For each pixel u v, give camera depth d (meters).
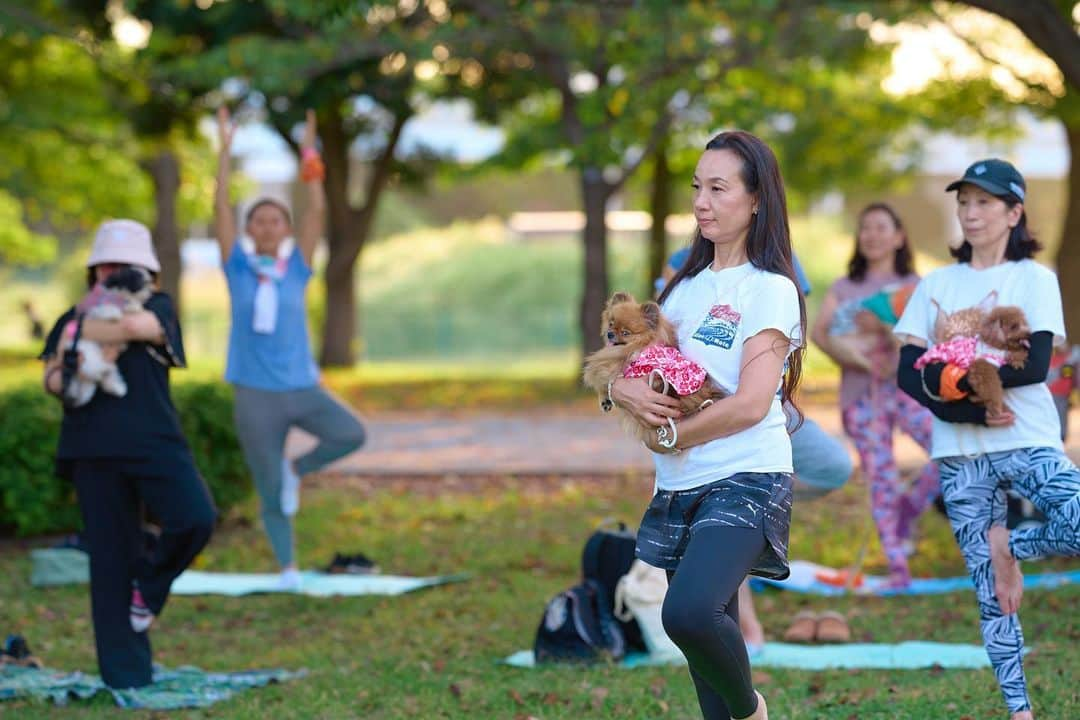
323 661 9.92
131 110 31.72
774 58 24.78
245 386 12.17
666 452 6.07
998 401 7.10
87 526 8.91
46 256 52.59
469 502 17.23
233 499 15.58
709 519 5.89
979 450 7.36
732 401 5.90
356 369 38.97
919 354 7.59
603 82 26.94
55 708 8.66
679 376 5.91
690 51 22.97
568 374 40.03
